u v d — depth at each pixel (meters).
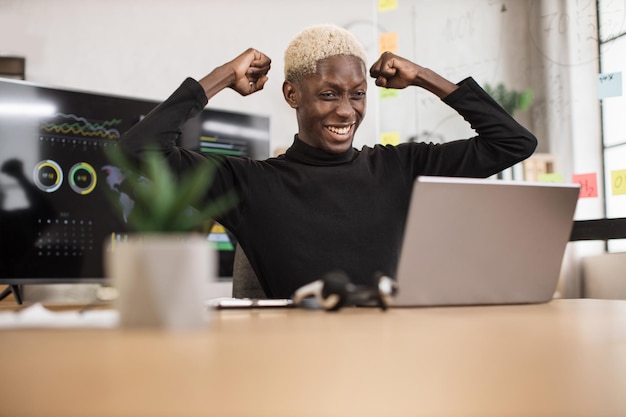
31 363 0.49
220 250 2.48
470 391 0.41
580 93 2.99
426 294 1.14
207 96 1.70
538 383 0.44
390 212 1.80
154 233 0.78
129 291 0.72
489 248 1.16
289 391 0.39
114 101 2.20
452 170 1.87
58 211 2.08
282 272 1.74
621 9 2.80
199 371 0.45
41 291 2.29
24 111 2.05
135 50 4.20
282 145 4.36
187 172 1.70
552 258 1.21
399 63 1.79
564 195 1.17
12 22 4.00
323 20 4.41
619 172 2.79
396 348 0.58
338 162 1.84
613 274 2.91
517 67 3.27
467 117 1.85
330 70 1.77
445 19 3.55
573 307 1.14
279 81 4.39
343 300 1.05
